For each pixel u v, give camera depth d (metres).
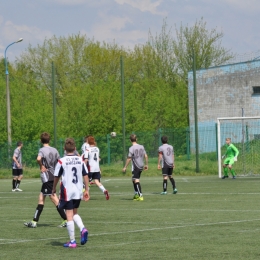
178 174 61.97
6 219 27.00
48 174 23.77
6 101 75.31
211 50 112.62
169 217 26.03
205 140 81.56
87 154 33.97
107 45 111.69
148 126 84.12
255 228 21.95
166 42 114.56
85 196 19.91
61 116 79.44
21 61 110.69
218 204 31.23
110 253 17.36
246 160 62.03
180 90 106.31
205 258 16.17
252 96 88.06
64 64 108.06
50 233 22.08
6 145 73.88
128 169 66.62
